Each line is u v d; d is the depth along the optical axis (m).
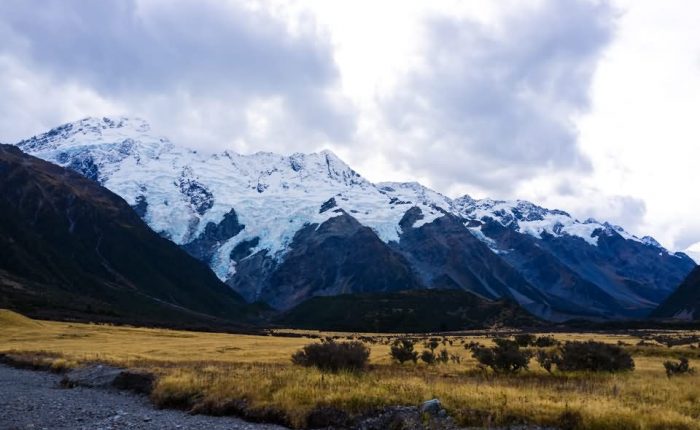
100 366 44.78
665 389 32.38
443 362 64.00
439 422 23.70
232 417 27.64
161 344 98.31
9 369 55.12
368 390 28.08
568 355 50.62
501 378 43.38
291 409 26.42
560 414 23.66
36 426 25.14
